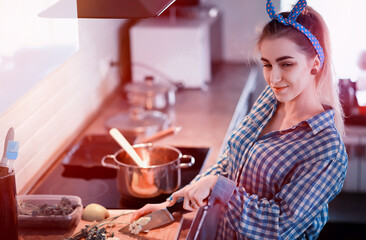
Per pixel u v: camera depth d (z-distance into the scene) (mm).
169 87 3072
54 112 2424
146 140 2324
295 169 1604
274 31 1545
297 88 1569
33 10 1387
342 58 4043
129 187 1943
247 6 3824
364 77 3836
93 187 2137
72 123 2650
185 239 1678
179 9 3547
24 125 2119
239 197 1596
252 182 1696
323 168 1554
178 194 1676
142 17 1627
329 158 1554
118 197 2047
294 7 1539
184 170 2281
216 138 2627
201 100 3188
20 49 1318
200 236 2031
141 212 1772
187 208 1621
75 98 2676
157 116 2820
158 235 1700
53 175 2240
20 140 2088
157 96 3037
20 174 2094
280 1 3816
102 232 1643
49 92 2359
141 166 1938
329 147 1561
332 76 1652
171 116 2936
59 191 2102
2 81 1229
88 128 2771
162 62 3336
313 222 1658
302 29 1532
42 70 1448
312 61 1571
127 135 2619
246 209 1580
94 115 2961
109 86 3230
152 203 1977
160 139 2354
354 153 3729
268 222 1572
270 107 1777
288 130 1658
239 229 1596
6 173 1543
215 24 3797
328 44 1615
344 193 3846
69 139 2617
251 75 3650
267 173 1637
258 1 3801
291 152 1610
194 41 3275
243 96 3248
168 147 2115
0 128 1901
